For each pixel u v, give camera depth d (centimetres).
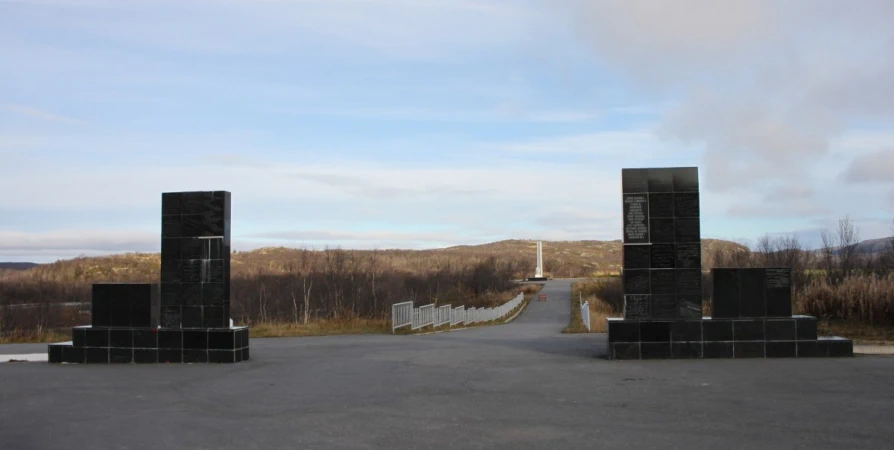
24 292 5584
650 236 1473
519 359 1518
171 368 1452
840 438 760
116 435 836
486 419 896
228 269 1577
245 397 1093
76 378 1316
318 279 5469
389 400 1046
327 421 902
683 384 1130
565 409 950
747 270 1452
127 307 1578
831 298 2005
